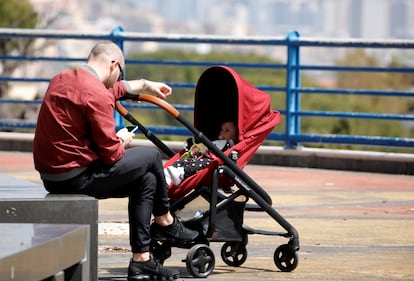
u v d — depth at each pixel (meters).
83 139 14.80
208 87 17.14
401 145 29.98
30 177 27.50
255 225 20.86
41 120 14.84
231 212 16.19
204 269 15.91
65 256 12.91
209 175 15.95
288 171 30.00
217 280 15.71
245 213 22.47
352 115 30.62
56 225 13.59
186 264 15.82
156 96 16.47
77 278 13.44
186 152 16.47
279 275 16.22
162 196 15.40
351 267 16.94
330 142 30.83
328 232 20.16
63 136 14.70
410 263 17.33
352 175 29.34
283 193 25.55
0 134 34.31
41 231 13.14
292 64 31.39
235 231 16.23
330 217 21.95
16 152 33.81
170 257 17.80
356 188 26.61
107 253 17.89
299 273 16.39
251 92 16.61
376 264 17.22
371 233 20.09
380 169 29.91
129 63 33.34
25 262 11.84
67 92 14.75
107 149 14.73
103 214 21.92
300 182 27.64
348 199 24.64
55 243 12.57
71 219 14.33
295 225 20.91
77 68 15.11
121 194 15.28
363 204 23.88
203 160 15.95
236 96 16.86
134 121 15.98
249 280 15.77
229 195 16.59
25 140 33.81
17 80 34.91
